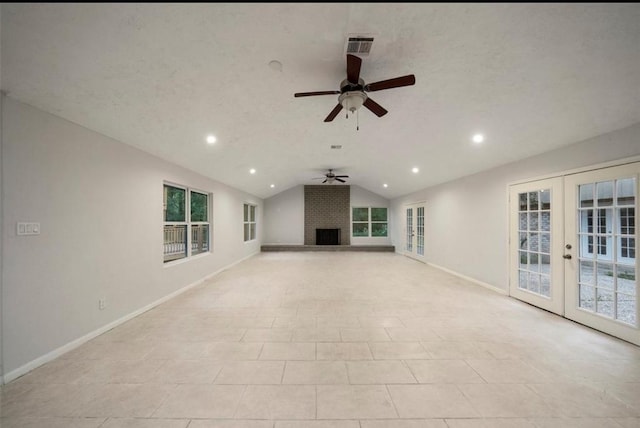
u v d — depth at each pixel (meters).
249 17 1.59
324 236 10.31
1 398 1.80
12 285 2.01
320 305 3.76
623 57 1.85
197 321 3.17
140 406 1.75
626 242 2.62
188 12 1.53
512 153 3.77
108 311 2.89
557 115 2.65
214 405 1.76
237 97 2.59
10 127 2.00
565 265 3.23
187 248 4.79
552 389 1.91
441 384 1.98
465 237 5.36
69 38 1.63
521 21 1.63
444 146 4.09
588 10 1.52
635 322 2.54
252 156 4.80
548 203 3.47
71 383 1.97
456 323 3.11
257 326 3.02
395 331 2.89
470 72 2.18
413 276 5.67
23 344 2.07
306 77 2.28
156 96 2.40
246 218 8.53
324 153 4.93
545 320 3.18
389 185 8.42
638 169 2.48
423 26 1.69
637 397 1.82
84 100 2.25
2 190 1.95
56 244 2.33
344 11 1.56
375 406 1.75
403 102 2.77
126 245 3.17
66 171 2.43
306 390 1.91
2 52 1.65
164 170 3.97
